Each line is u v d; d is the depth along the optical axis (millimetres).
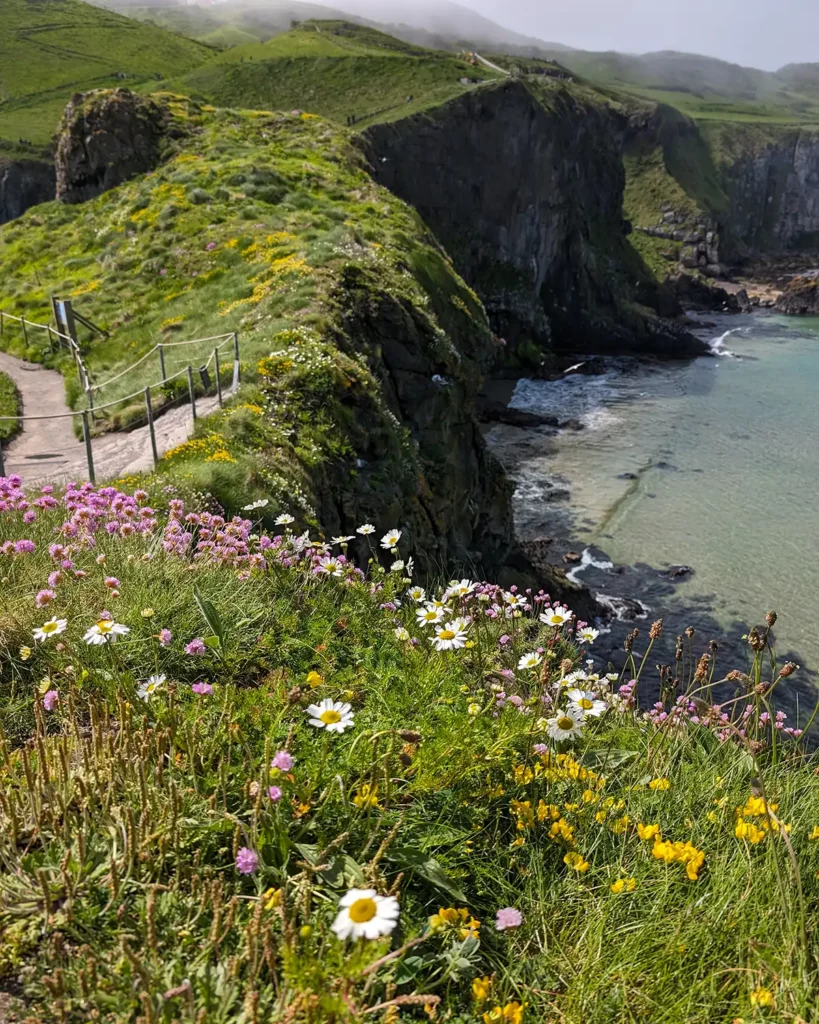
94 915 2639
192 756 3314
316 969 2203
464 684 4500
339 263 24125
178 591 5102
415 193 78750
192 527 7715
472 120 80188
